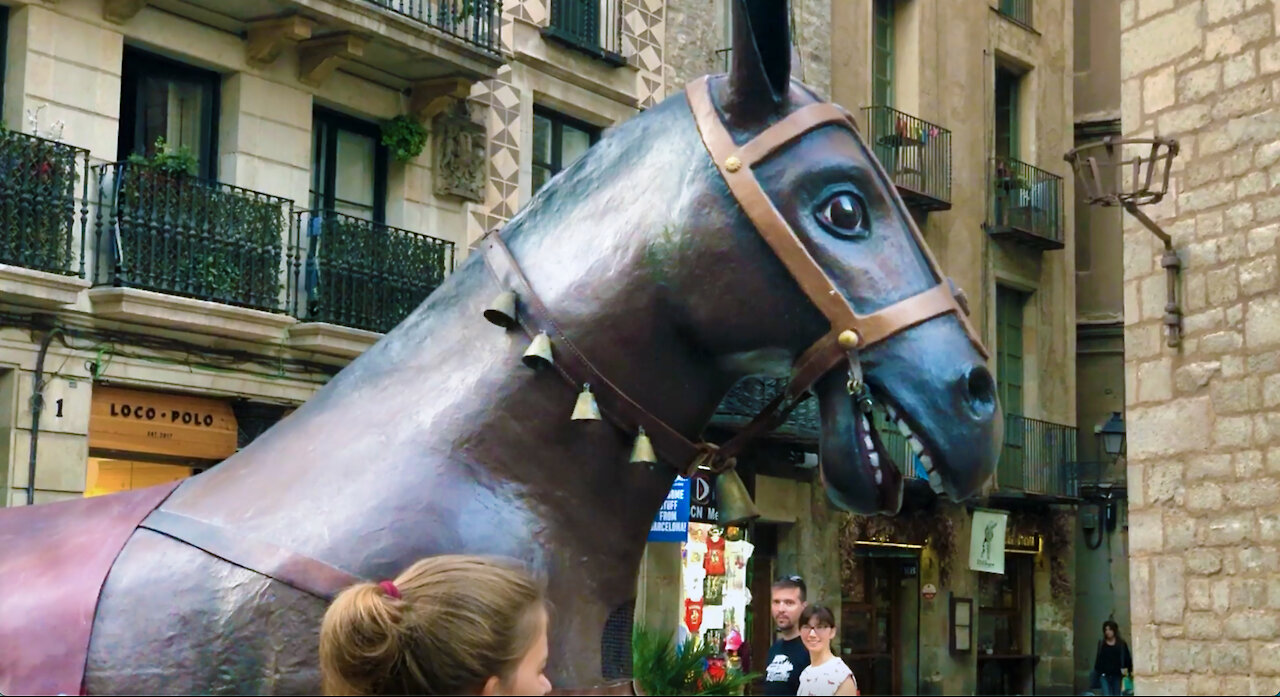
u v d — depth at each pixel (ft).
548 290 9.05
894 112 33.24
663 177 9.14
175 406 40.63
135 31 39.86
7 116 37.52
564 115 52.13
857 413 9.00
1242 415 28.45
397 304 45.24
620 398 8.94
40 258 36.32
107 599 8.34
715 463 9.30
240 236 40.86
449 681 6.04
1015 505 50.70
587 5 51.44
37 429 36.78
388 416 8.83
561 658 8.54
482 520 8.52
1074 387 38.04
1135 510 30.30
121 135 40.50
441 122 47.80
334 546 8.23
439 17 46.14
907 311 8.95
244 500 8.59
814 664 18.01
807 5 34.68
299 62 43.83
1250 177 28.66
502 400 8.82
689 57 55.16
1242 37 28.99
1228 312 28.89
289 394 42.75
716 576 46.78
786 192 9.00
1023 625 53.93
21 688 8.16
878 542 54.19
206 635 8.13
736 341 9.02
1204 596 28.73
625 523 9.10
